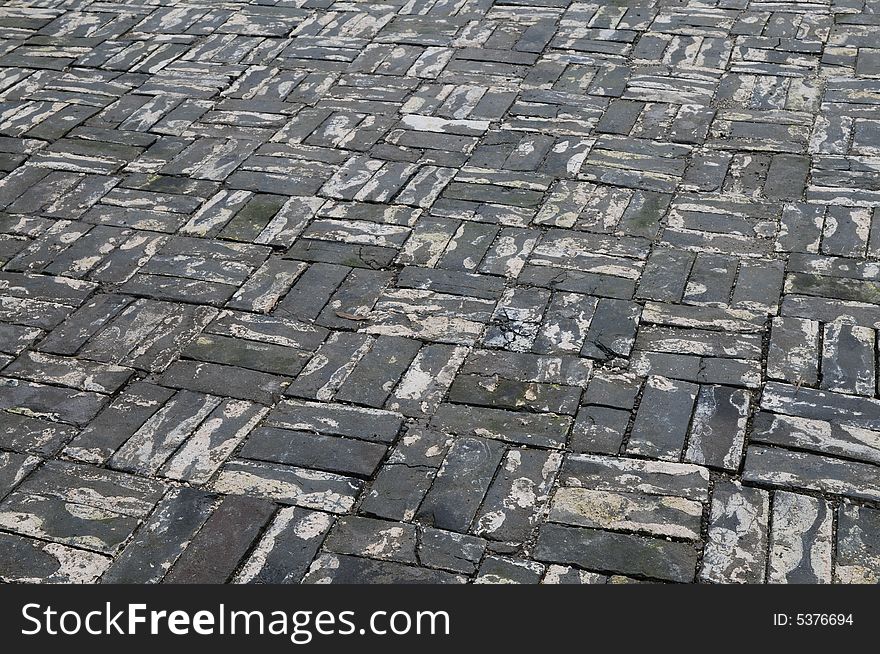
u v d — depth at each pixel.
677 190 3.66
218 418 2.78
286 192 3.76
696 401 2.75
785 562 2.30
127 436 2.72
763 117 4.08
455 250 3.41
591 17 4.97
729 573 2.29
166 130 4.20
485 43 4.77
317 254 3.43
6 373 2.96
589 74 4.46
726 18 4.89
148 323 3.15
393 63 4.64
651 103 4.22
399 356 2.97
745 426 2.66
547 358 2.93
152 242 3.53
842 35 4.67
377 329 3.08
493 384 2.85
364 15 5.11
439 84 4.45
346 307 3.18
